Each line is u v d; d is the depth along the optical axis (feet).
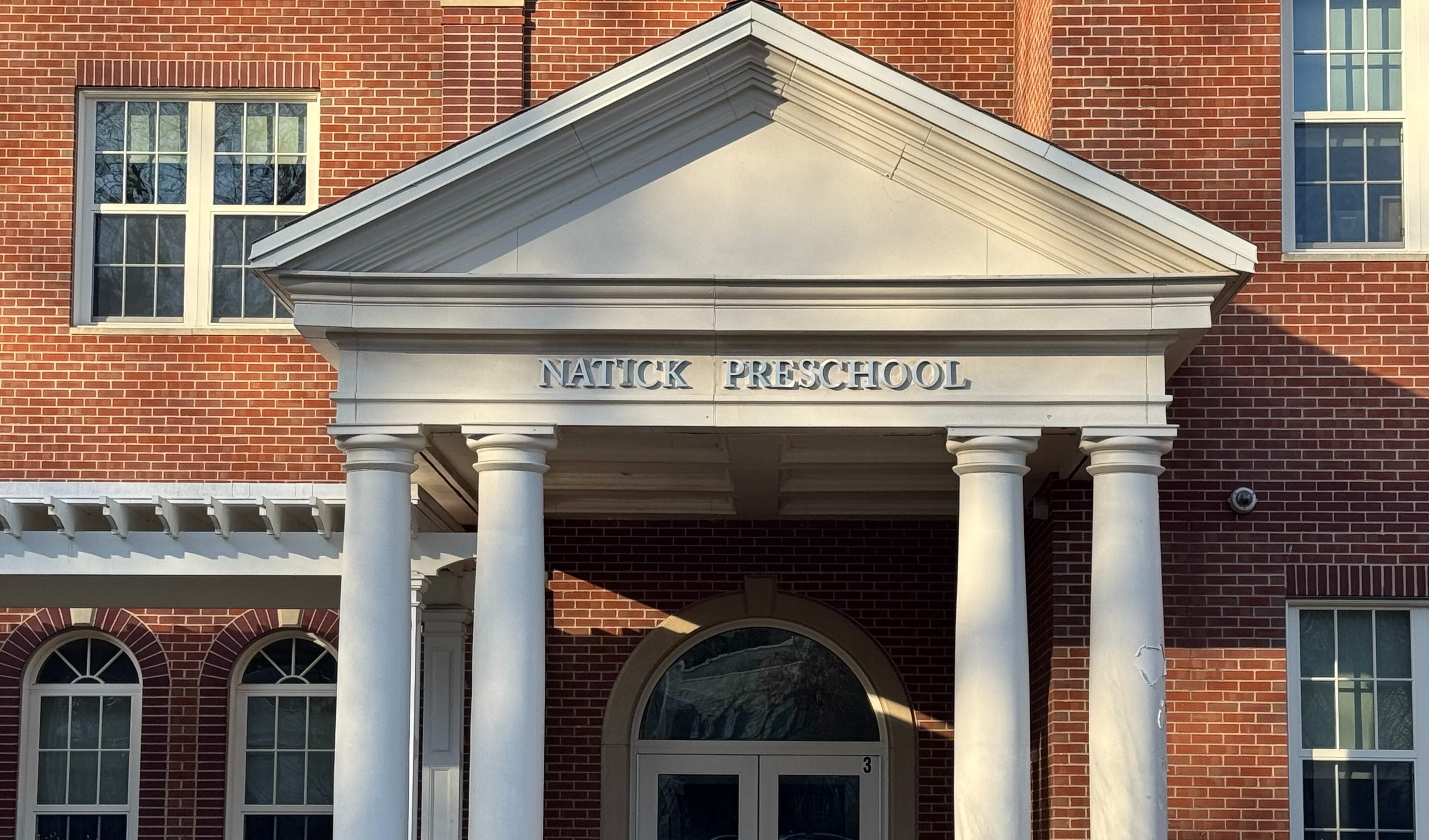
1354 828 46.39
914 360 40.19
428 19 55.42
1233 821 45.16
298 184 55.72
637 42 55.16
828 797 55.77
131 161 55.72
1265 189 47.50
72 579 46.62
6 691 55.21
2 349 53.98
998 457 39.83
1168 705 45.80
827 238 40.47
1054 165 39.75
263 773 56.08
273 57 55.21
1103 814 39.42
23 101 54.85
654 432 41.06
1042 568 47.85
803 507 54.08
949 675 55.16
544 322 39.86
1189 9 48.08
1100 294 39.75
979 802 38.65
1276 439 46.80
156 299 55.26
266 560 45.75
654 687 56.18
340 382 40.01
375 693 39.19
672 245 40.42
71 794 55.67
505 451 39.81
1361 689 46.83
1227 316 47.24
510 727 38.91
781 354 40.22
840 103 40.24
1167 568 46.37
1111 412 39.96
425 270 40.09
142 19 55.26
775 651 56.44
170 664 55.42
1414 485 46.62
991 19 55.26
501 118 54.65
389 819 38.91
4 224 54.39
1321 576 46.29
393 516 39.88
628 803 54.65
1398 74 48.62
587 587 55.42
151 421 53.88
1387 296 47.24
